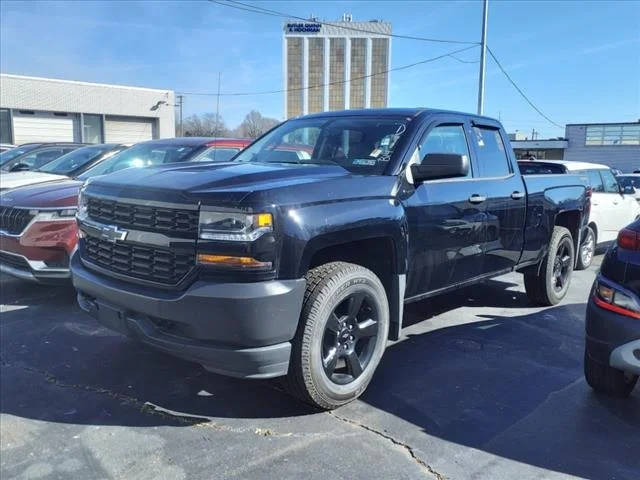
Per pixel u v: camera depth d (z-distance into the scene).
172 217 3.18
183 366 4.31
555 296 6.17
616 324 3.33
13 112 32.78
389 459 3.07
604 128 52.25
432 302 6.32
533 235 5.56
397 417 3.55
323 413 3.59
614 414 3.65
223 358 3.10
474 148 4.87
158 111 39.34
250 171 3.51
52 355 4.50
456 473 2.95
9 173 8.79
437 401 3.79
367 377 3.74
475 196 4.61
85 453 3.12
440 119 4.51
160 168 3.83
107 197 3.56
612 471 3.00
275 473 2.92
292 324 3.16
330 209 3.33
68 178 7.47
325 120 4.80
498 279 7.56
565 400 3.84
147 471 2.94
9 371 4.19
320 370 3.37
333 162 4.19
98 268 3.65
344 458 3.07
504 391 3.97
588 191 6.74
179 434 3.32
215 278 3.02
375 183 3.73
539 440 3.30
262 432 3.34
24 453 3.12
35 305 5.80
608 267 3.48
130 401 3.74
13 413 3.57
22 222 5.51
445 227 4.27
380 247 3.86
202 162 4.20
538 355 4.68
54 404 3.69
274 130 5.09
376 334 3.77
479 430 3.40
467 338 5.08
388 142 4.19
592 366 3.70
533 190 5.50
